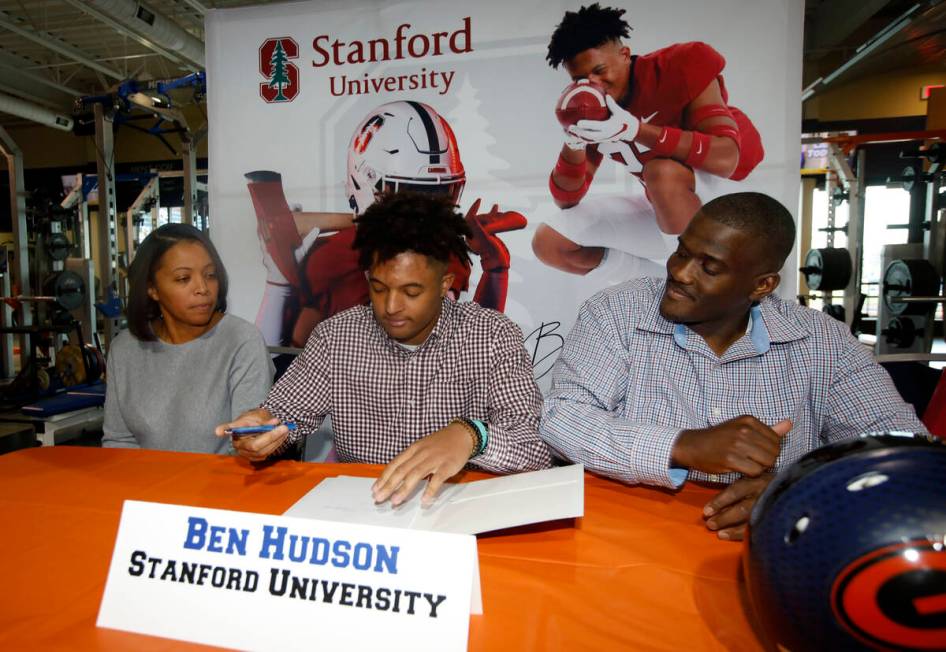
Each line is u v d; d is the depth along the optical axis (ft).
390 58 6.96
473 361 3.74
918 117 23.61
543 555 2.18
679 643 1.63
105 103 12.57
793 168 6.23
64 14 19.45
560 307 6.91
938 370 7.77
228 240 7.57
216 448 4.30
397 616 1.64
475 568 1.68
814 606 1.32
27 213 18.89
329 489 2.74
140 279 4.16
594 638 1.65
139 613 1.76
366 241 3.31
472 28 6.75
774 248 2.80
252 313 7.63
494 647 1.61
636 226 6.65
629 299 3.68
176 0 17.48
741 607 1.82
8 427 12.28
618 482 3.02
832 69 23.75
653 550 2.23
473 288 7.04
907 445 1.42
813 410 3.36
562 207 6.78
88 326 13.70
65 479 3.03
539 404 3.67
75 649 1.65
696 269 2.90
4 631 1.72
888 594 1.24
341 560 1.71
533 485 2.59
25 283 16.01
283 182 7.37
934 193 13.50
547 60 6.63
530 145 6.77
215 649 1.68
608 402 3.50
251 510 2.58
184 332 4.45
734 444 2.53
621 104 6.52
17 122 32.22
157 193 19.65
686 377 3.43
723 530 2.34
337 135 7.18
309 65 7.14
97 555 2.19
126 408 4.34
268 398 3.84
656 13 6.33
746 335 3.31
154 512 1.85
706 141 6.38
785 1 6.06
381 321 3.46
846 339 3.33
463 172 6.95
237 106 7.38
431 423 3.83
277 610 1.71
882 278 13.19
